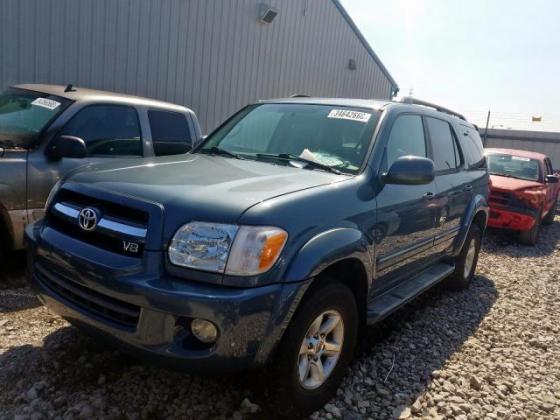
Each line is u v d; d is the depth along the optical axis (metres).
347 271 3.19
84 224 2.70
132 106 5.55
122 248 2.54
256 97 12.37
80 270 2.61
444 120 5.02
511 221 9.10
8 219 4.38
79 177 2.99
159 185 2.71
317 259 2.64
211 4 10.61
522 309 5.41
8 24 7.70
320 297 2.75
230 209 2.48
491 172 10.45
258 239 2.44
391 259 3.61
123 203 2.59
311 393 2.88
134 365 3.23
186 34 10.26
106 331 2.58
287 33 12.87
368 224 3.18
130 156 5.39
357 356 3.79
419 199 3.94
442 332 4.49
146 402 2.88
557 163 21.36
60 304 2.79
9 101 5.34
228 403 2.93
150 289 2.38
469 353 4.08
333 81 15.12
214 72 11.09
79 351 3.33
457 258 5.52
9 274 4.68
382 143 3.59
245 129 4.14
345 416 2.98
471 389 3.48
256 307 2.41
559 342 4.53
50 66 8.28
